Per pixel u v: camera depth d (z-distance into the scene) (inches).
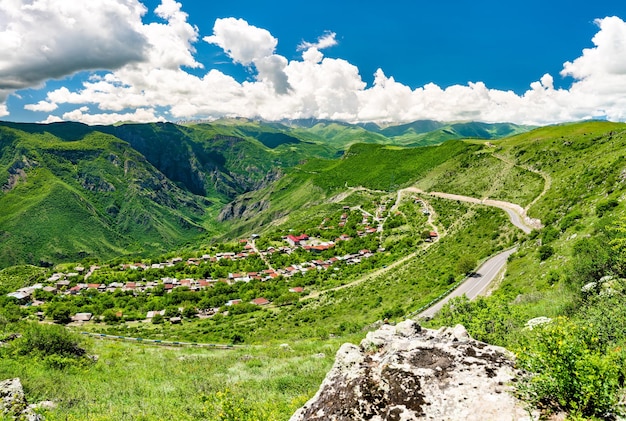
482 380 289.7
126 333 3272.6
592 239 1043.3
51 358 896.3
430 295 2509.8
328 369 762.2
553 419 244.8
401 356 338.0
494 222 4153.5
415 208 6628.9
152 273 6417.3
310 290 4503.0
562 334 276.2
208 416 518.0
